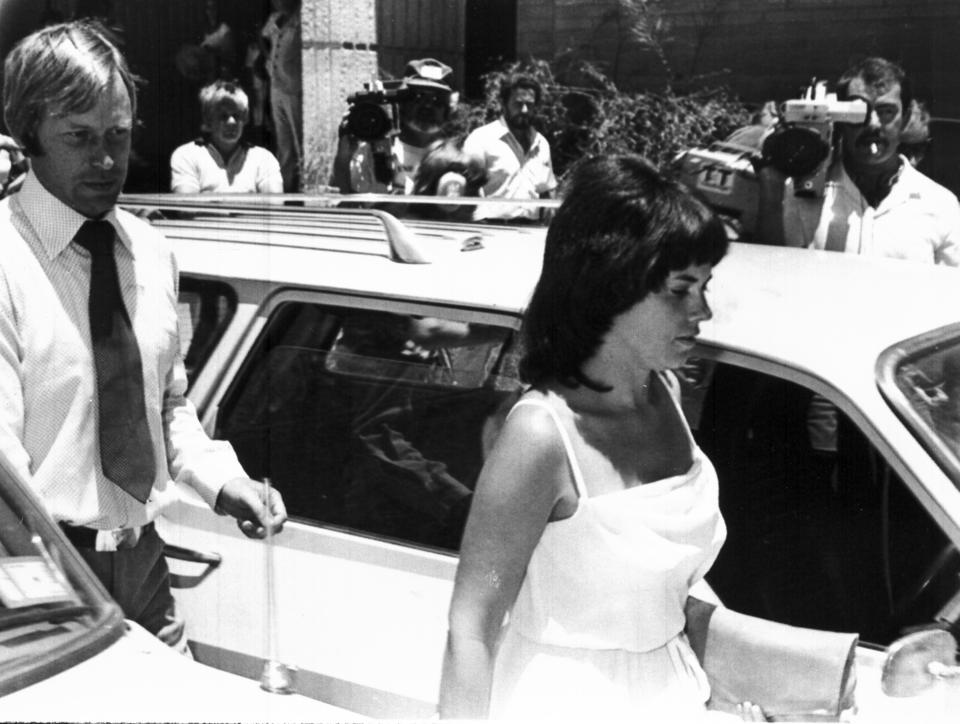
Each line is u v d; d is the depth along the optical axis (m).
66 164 2.17
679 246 1.78
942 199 4.09
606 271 1.78
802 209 3.98
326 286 2.69
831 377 2.19
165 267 2.35
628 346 1.81
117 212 2.29
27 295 2.17
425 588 2.46
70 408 2.21
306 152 5.82
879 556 2.12
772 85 6.21
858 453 2.15
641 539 1.80
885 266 2.72
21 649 1.69
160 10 4.89
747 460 2.24
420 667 2.39
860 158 4.04
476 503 1.79
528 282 2.58
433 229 3.00
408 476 2.57
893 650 2.05
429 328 2.58
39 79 2.15
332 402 2.65
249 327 2.73
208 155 4.87
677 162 4.09
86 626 1.76
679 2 6.50
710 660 2.01
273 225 2.98
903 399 2.15
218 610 2.52
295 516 2.61
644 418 1.86
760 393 2.24
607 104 6.34
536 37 6.51
